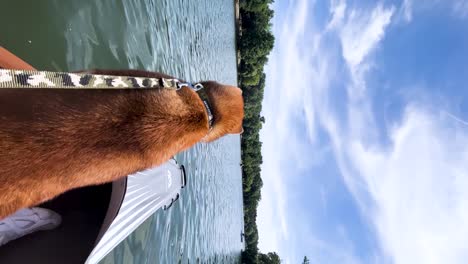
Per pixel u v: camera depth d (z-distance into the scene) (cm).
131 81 65
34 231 113
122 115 64
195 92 79
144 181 152
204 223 415
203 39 507
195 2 458
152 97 69
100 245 119
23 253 110
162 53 292
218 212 541
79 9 174
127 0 226
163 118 69
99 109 62
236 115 88
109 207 121
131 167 69
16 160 55
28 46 142
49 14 155
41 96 59
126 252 203
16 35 138
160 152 71
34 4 148
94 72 75
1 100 55
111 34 203
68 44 164
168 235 274
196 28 458
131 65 224
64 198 120
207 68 530
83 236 119
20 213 103
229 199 707
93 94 63
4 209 57
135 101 67
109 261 183
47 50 151
